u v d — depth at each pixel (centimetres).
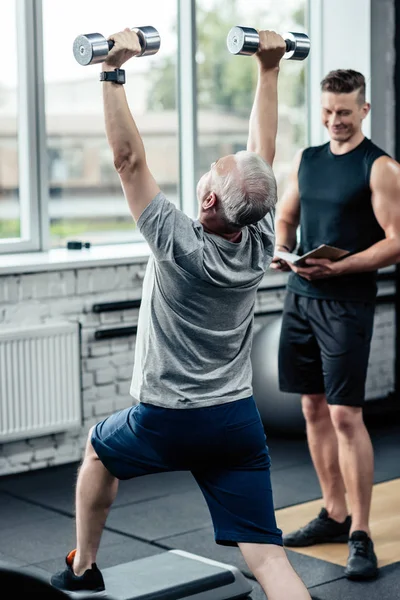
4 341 526
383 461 571
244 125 680
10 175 581
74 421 558
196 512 489
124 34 268
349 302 408
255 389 607
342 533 434
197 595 357
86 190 616
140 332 289
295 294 424
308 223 423
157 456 288
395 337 707
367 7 674
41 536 456
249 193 269
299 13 703
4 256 566
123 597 346
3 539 451
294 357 426
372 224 411
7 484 537
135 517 482
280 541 284
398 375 705
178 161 654
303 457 580
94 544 320
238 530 284
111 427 298
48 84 589
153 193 270
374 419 664
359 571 394
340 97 403
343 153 412
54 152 598
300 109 718
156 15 630
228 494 285
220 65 663
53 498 512
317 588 387
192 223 273
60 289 555
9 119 577
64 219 608
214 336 279
